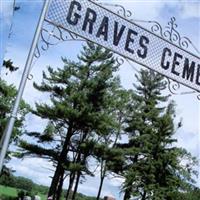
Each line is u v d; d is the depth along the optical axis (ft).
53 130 107.34
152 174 117.29
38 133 109.19
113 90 113.09
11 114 11.66
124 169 121.08
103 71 105.50
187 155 124.06
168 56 14.74
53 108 102.22
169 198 119.14
